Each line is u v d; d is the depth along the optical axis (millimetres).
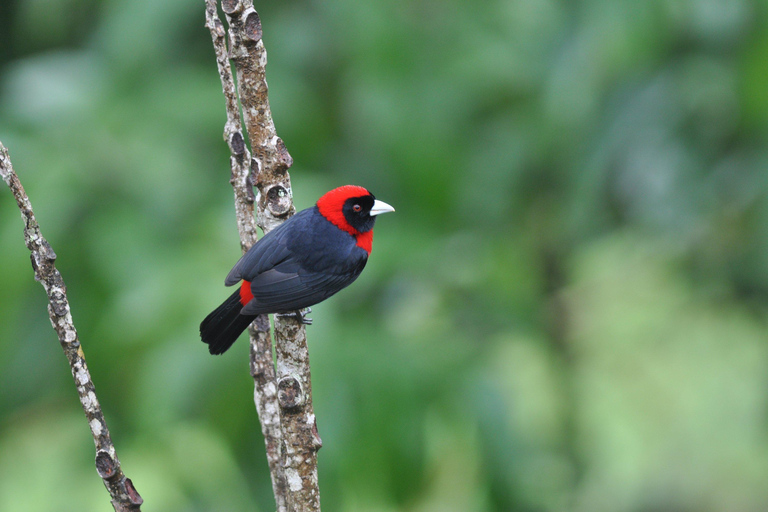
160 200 9641
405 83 10648
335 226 6707
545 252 13516
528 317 12562
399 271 10688
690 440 14273
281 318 4887
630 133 11211
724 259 12211
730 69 10727
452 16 10844
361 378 9711
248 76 5059
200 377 9031
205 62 11086
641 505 14211
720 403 13711
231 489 10578
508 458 10609
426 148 10688
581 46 10469
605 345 14180
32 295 10047
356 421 9555
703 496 14086
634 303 14023
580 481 13844
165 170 9727
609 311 14164
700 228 11914
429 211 10922
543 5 10938
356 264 6648
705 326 13766
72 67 10594
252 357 5258
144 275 9273
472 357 11016
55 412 11289
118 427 10109
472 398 10594
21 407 10766
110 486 4258
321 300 6512
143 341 9109
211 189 10008
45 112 10031
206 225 9578
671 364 13992
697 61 11000
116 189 9719
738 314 13078
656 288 13938
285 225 6539
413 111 10672
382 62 10531
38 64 10570
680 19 10414
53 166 9586
